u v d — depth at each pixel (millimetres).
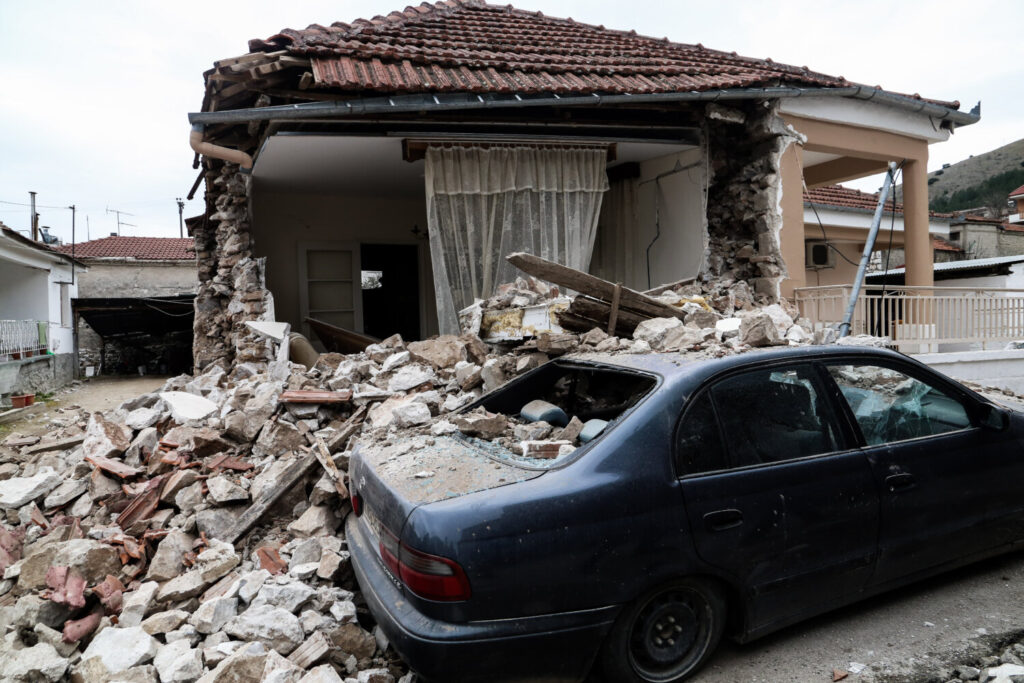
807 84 8430
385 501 2762
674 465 2734
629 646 2639
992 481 3463
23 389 15422
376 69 6605
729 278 8578
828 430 3133
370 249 10680
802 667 2896
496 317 6566
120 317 23047
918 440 3320
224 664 2607
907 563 3232
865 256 6992
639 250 9453
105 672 2740
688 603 2793
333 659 2932
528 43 8891
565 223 7848
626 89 7234
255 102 7039
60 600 3227
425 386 5566
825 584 3010
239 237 8242
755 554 2811
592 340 5289
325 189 9398
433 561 2400
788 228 8492
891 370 3438
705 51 10492
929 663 2895
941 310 7988
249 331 7578
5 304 19625
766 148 8516
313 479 4402
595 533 2529
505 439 3418
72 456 5027
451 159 7312
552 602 2465
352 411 5348
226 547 3707
